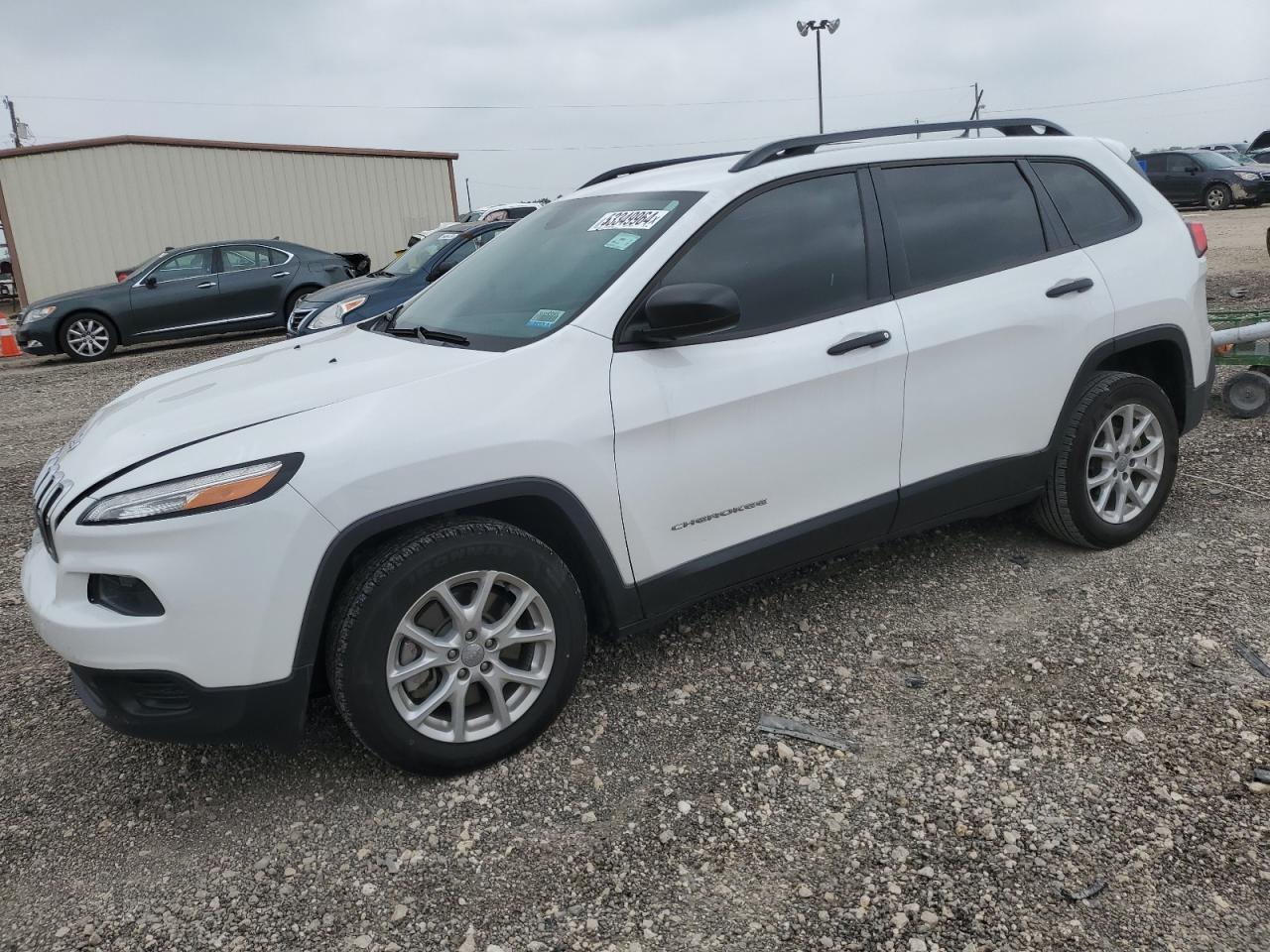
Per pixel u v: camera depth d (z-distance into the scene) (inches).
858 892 92.1
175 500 98.0
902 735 116.1
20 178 784.3
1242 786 102.4
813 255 131.8
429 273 390.6
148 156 811.4
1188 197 933.8
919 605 148.4
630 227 129.8
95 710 105.6
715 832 101.7
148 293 533.0
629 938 88.7
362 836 104.7
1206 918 86.1
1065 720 116.4
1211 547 159.0
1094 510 157.0
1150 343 161.8
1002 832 98.5
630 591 121.3
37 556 116.9
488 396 110.7
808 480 131.0
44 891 99.7
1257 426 226.4
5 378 476.7
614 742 118.6
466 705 116.6
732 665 134.6
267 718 103.6
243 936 91.7
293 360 132.3
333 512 101.0
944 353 138.1
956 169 146.5
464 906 93.8
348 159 898.1
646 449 118.3
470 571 108.4
